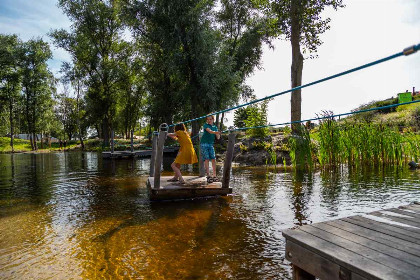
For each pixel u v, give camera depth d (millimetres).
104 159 22531
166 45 26016
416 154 11664
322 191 7512
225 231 4805
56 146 53062
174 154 24922
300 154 11492
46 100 46562
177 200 7109
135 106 46719
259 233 4684
